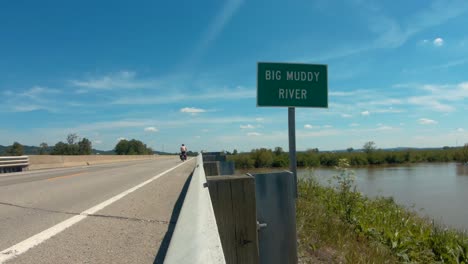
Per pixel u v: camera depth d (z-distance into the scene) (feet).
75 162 103.76
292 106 23.86
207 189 11.76
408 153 274.98
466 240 29.68
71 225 19.34
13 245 15.38
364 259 20.89
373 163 255.09
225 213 11.74
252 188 11.96
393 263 22.93
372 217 33.76
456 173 148.25
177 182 43.57
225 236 11.67
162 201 27.84
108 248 15.05
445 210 57.57
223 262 4.96
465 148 276.62
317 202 38.42
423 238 29.84
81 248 15.01
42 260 13.39
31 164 79.46
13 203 26.71
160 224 19.80
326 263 19.95
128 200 28.35
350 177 37.60
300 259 19.58
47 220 20.61
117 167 85.35
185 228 6.89
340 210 34.45
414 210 56.03
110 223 19.92
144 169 74.43
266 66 23.86
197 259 4.73
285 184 13.33
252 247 11.77
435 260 26.84
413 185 96.07
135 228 18.78
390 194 75.97
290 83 23.99
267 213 13.03
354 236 26.91
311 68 24.31
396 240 26.99
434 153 288.10
